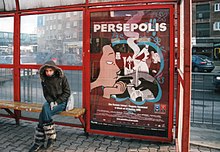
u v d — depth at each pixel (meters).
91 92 4.25
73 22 4.37
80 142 4.05
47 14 4.58
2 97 5.13
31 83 4.79
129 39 3.96
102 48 4.13
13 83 4.93
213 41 21.03
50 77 3.90
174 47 3.76
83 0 4.23
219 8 21.00
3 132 4.50
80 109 4.21
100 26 4.12
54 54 4.58
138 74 3.95
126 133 4.06
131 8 3.90
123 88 4.04
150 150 3.71
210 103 7.31
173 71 3.77
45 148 3.74
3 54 4.99
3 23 4.92
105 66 4.13
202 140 4.12
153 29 3.83
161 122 3.88
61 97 3.98
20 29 4.80
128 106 4.03
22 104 4.57
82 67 4.30
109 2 4.04
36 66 4.70
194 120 5.57
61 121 4.59
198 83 8.84
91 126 4.28
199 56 16.95
